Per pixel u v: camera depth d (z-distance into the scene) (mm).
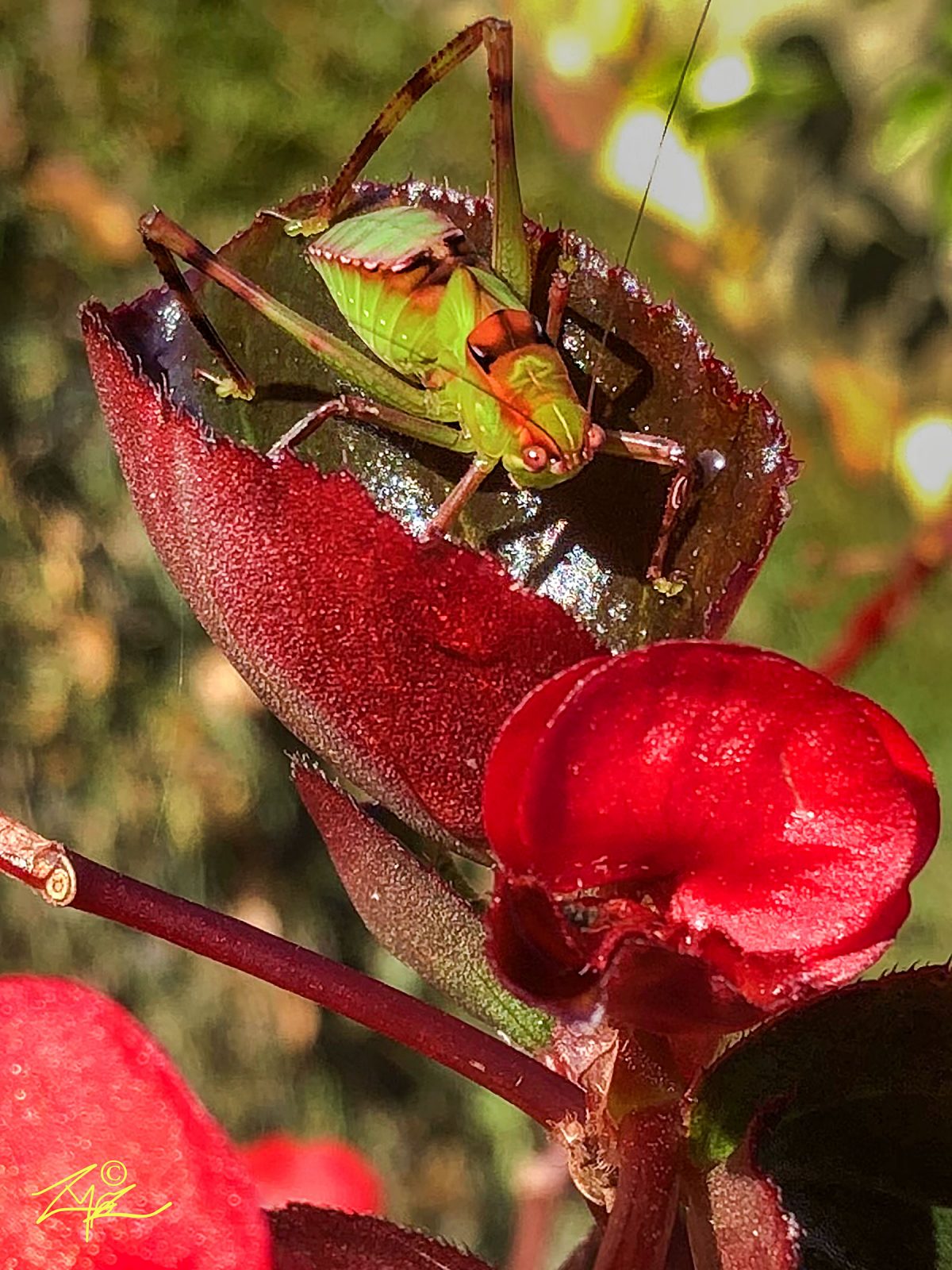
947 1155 113
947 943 517
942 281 430
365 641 117
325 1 556
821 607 526
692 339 135
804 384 523
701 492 134
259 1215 113
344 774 126
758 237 478
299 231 147
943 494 443
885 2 409
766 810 107
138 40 548
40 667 527
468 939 129
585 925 114
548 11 475
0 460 530
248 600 118
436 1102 549
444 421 149
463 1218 536
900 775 106
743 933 110
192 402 141
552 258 151
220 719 541
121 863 524
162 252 141
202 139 548
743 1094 111
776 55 409
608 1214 119
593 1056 123
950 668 533
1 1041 114
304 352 145
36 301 541
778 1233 105
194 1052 528
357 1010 120
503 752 105
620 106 456
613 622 134
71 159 545
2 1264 111
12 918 522
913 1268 111
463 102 555
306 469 114
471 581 115
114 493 540
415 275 155
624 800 107
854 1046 110
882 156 394
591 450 134
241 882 535
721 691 104
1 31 543
